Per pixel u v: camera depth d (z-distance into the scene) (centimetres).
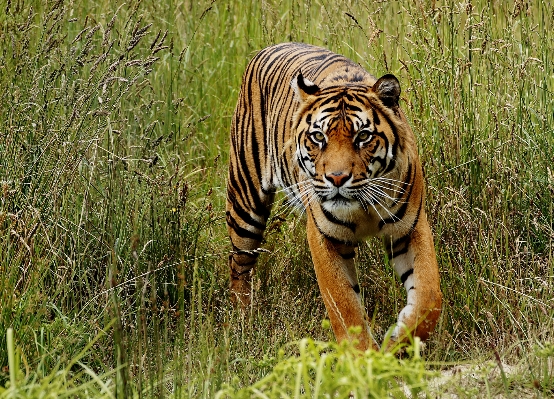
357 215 848
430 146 1066
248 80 1091
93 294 948
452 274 971
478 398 695
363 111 836
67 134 1023
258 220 1095
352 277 896
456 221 1014
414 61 1104
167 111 1360
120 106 1177
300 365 540
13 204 945
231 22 1533
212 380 714
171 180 1086
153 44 1098
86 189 1007
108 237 996
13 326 803
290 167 964
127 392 675
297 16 1460
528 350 822
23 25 1140
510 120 1089
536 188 1054
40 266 867
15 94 1070
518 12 1092
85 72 1277
